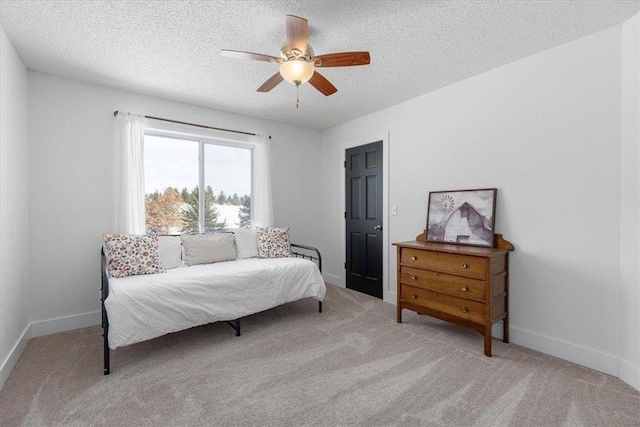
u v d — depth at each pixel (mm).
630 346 1884
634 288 1867
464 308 2389
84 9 1823
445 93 2982
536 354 2275
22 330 2355
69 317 2736
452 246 2656
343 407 1668
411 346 2402
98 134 2893
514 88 2486
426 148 3164
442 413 1611
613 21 1944
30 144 2580
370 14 1871
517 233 2473
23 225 2426
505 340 2473
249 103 3432
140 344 2439
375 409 1648
